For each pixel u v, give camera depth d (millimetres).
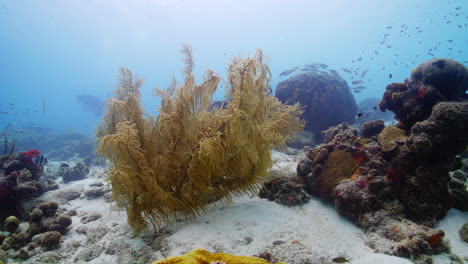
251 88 973
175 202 1018
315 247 813
